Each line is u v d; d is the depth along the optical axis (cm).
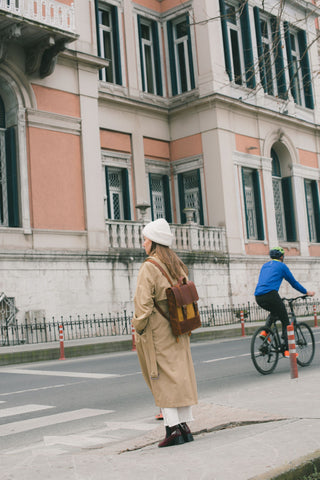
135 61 2583
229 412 611
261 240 2683
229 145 2577
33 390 961
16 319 1769
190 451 460
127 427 652
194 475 387
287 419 556
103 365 1281
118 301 2069
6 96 1942
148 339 493
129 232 2159
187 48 2631
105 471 412
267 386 775
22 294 1805
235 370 1066
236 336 2022
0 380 1116
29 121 1936
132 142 2538
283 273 988
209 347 1584
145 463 429
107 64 2183
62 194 1998
